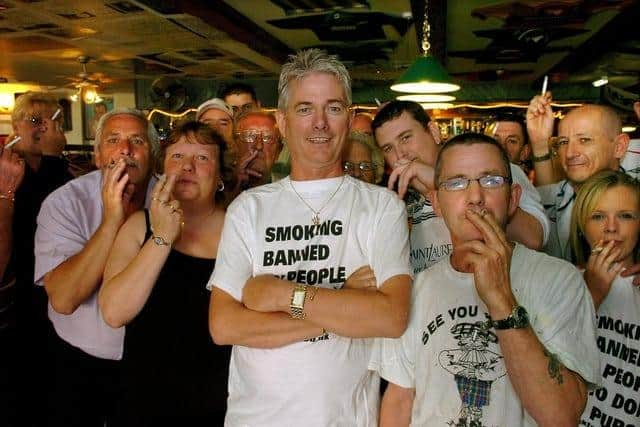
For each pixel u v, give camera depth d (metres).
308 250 1.60
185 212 1.99
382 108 2.31
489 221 1.37
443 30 7.43
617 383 1.73
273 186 1.70
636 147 2.62
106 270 1.92
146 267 1.77
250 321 1.52
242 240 1.64
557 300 1.42
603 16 7.30
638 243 1.91
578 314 1.42
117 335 2.14
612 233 1.90
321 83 1.58
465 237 1.51
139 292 1.77
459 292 1.50
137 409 1.86
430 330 1.50
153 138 2.31
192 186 1.95
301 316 1.48
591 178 1.98
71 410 2.15
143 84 11.88
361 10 7.00
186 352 1.86
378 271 1.57
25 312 2.57
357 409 1.56
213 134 2.02
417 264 2.06
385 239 1.58
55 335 2.20
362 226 1.61
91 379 2.16
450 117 11.49
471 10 7.05
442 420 1.44
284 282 1.51
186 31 7.54
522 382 1.32
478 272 1.34
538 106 2.55
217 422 1.86
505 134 3.97
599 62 10.03
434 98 6.52
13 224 2.69
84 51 8.93
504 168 1.50
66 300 2.00
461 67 11.11
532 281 1.46
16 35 7.75
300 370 1.51
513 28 8.00
